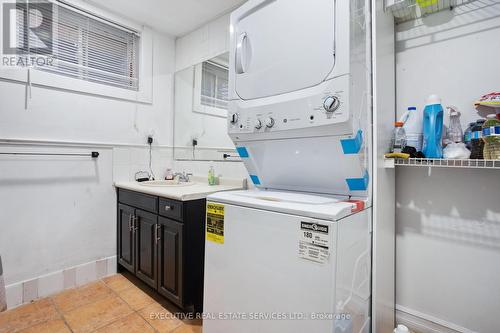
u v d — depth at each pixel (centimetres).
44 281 190
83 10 211
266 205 99
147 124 255
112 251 229
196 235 167
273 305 96
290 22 110
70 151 204
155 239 183
